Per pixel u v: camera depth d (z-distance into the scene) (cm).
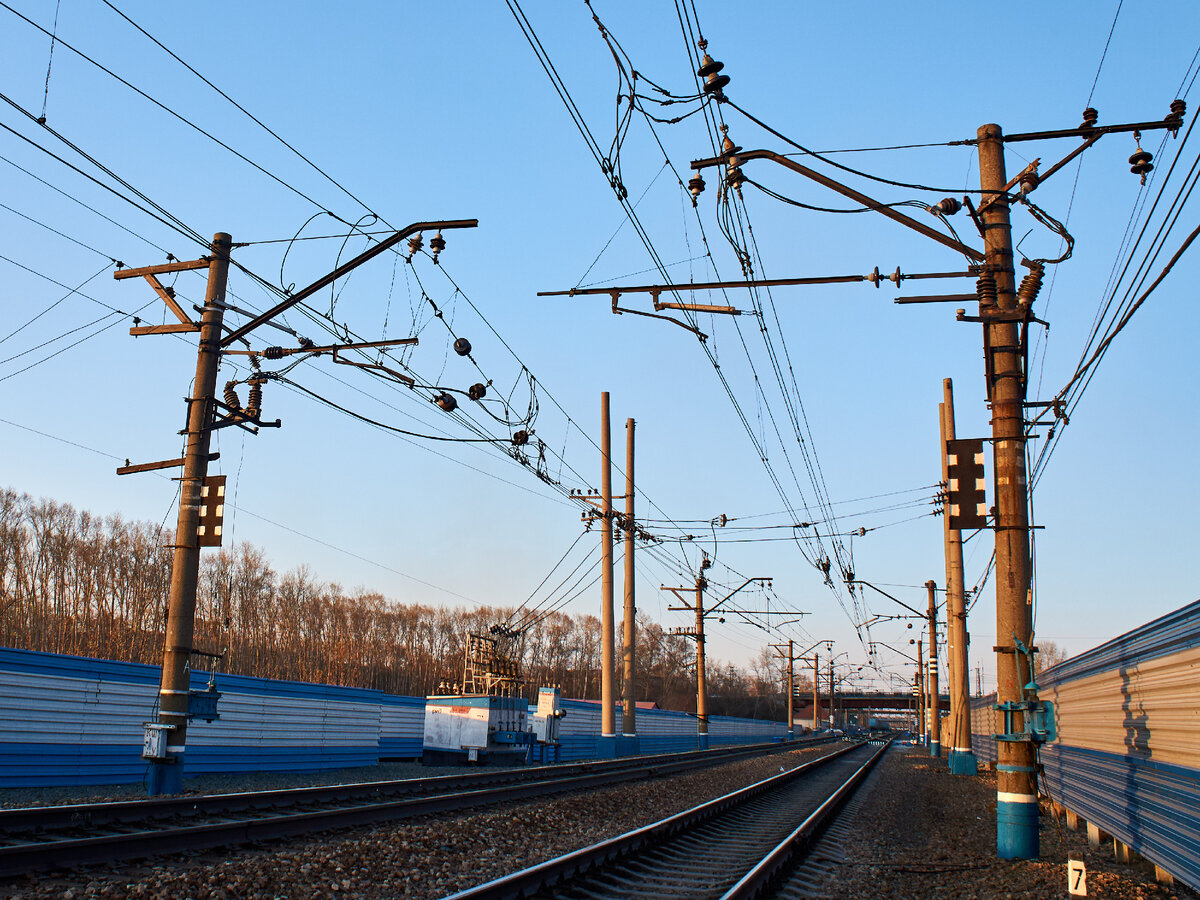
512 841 1373
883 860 1398
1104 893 1085
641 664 10944
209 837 1099
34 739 1756
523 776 2442
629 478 3744
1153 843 1122
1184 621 974
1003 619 1376
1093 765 1536
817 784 3089
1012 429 1390
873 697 15688
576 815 1734
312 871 1004
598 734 4659
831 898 1082
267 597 7744
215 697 1673
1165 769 1050
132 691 1984
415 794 1848
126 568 6775
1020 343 1416
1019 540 1374
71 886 848
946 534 3725
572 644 11112
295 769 2469
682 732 6216
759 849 1436
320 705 2605
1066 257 1380
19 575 6044
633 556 3741
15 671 1731
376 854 1133
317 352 1670
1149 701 1136
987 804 2411
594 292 1456
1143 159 1298
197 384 1680
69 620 6366
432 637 10094
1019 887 1131
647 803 2086
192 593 1634
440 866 1126
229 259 1717
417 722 3425
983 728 4044
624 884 1080
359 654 8569
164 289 1722
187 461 1661
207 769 2170
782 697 16475
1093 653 1516
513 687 3534
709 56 1055
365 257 1479
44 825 1107
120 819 1201
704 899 1009
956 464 1411
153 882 873
